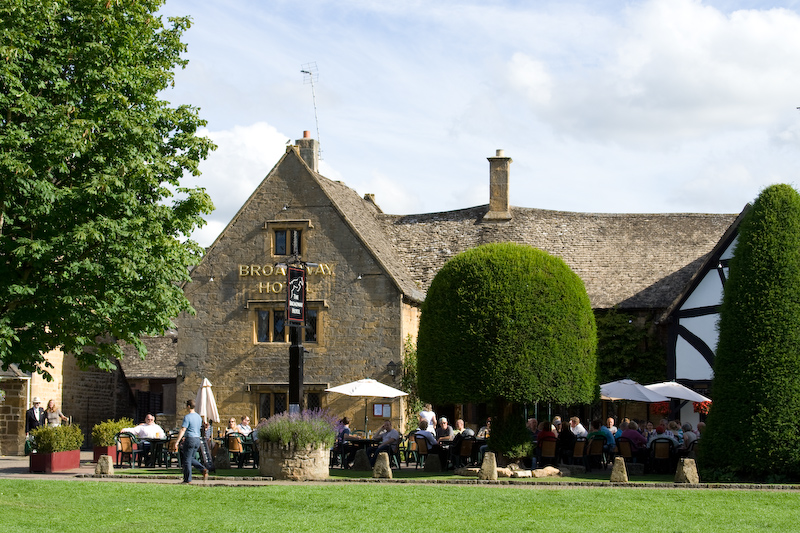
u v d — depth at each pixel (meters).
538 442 19.95
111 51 19.61
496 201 34.50
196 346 30.34
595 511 13.22
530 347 18.75
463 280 19.31
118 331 20.06
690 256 32.19
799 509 13.48
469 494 15.16
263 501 14.36
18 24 17.98
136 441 21.92
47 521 12.36
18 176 17.22
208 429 22.25
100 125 19.08
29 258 18.14
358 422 28.66
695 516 12.77
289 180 30.39
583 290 19.97
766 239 18.53
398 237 34.47
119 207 19.06
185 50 22.02
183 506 13.89
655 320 29.80
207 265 30.62
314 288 29.64
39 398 28.84
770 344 17.98
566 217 34.91
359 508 13.55
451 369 19.08
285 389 29.50
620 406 29.47
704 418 26.25
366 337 29.02
